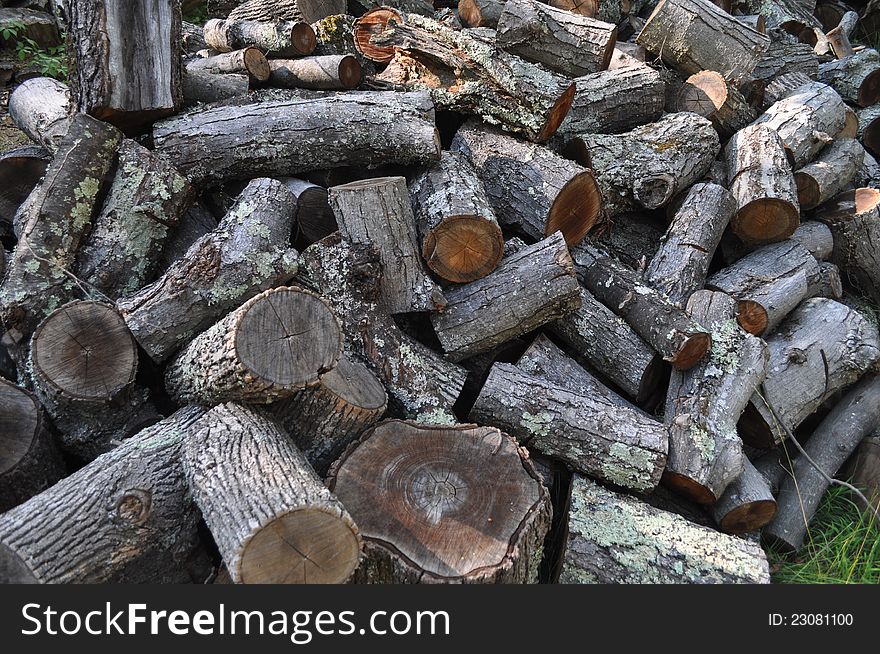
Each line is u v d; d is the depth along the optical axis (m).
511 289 2.91
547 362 3.03
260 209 2.78
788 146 4.13
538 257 2.95
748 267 3.62
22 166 3.31
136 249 2.87
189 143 3.08
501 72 3.51
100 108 2.99
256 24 4.01
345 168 3.46
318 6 4.43
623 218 3.95
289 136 3.13
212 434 2.14
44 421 2.40
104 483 2.07
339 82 3.73
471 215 2.90
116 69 3.01
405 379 2.73
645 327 3.06
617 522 2.55
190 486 2.07
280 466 1.99
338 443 2.43
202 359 2.26
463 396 3.11
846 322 3.46
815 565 2.92
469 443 2.38
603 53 3.95
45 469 2.35
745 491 2.86
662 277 3.45
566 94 3.53
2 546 1.87
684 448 2.80
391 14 3.87
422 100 3.32
